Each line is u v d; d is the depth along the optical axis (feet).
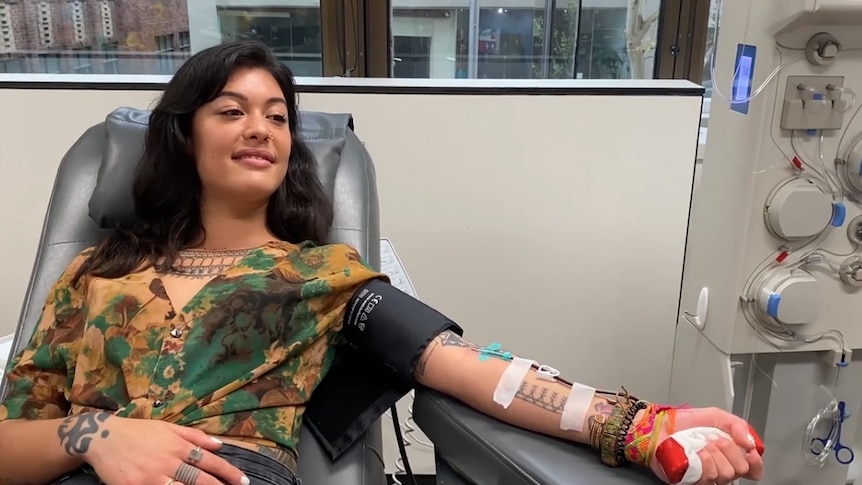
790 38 3.93
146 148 3.94
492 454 3.04
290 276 3.62
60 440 3.06
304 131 4.63
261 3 7.43
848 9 3.72
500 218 6.14
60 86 5.83
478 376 3.22
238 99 3.72
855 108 4.14
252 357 3.43
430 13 7.55
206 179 3.80
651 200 6.11
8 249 6.20
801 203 4.15
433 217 6.13
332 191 4.44
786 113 4.06
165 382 3.29
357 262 3.81
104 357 3.38
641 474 2.83
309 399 3.61
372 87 5.83
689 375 5.08
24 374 3.44
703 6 7.08
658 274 6.33
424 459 6.32
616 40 7.63
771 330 4.51
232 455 3.18
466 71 7.87
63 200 4.31
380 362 3.59
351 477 3.44
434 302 6.36
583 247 6.23
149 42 7.62
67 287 3.62
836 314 4.50
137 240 3.79
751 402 4.80
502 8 7.59
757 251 4.35
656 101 5.86
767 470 4.92
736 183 4.33
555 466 2.88
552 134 5.93
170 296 3.52
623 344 6.53
